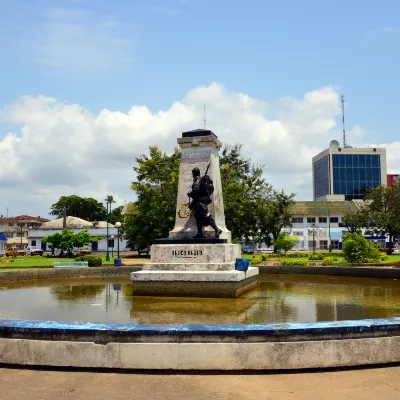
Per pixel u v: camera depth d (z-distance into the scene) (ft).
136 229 138.82
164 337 17.58
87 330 17.90
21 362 18.12
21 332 18.42
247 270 43.37
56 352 17.89
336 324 18.28
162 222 108.06
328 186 301.02
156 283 40.14
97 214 297.94
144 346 17.47
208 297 38.63
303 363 17.43
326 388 15.69
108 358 17.57
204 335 17.53
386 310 31.09
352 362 17.70
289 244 123.75
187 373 17.26
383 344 18.02
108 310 31.71
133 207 150.00
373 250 74.95
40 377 16.99
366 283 53.01
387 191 160.04
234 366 17.28
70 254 155.33
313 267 65.92
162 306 33.55
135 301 36.52
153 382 16.37
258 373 17.24
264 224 151.02
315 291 43.73
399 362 18.17
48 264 95.20
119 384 16.19
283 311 30.78
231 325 18.21
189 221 46.09
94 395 15.19
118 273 68.64
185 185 46.93
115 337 17.78
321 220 219.82
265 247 206.80
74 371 17.62
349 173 298.15
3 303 35.70
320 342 17.58
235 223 105.09
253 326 17.94
